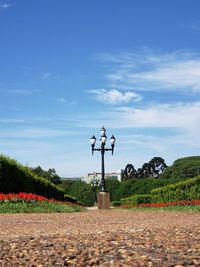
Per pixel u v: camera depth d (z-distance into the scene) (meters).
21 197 19.64
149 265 4.88
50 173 73.44
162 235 7.27
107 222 11.68
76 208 23.36
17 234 8.41
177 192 27.30
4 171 22.69
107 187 60.44
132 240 6.71
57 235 7.72
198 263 4.93
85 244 6.45
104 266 4.95
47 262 5.25
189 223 10.30
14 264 5.18
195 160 74.19
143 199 36.91
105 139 26.61
